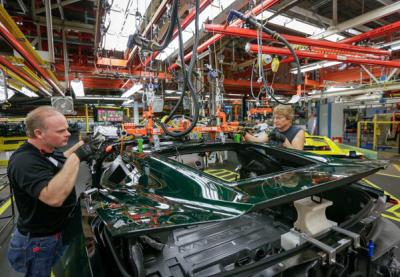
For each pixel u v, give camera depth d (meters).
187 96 4.18
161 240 1.54
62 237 1.50
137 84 6.12
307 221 1.29
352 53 4.53
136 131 2.41
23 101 10.31
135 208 1.07
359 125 9.77
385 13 3.37
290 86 9.41
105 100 8.99
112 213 1.04
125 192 1.39
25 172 1.25
